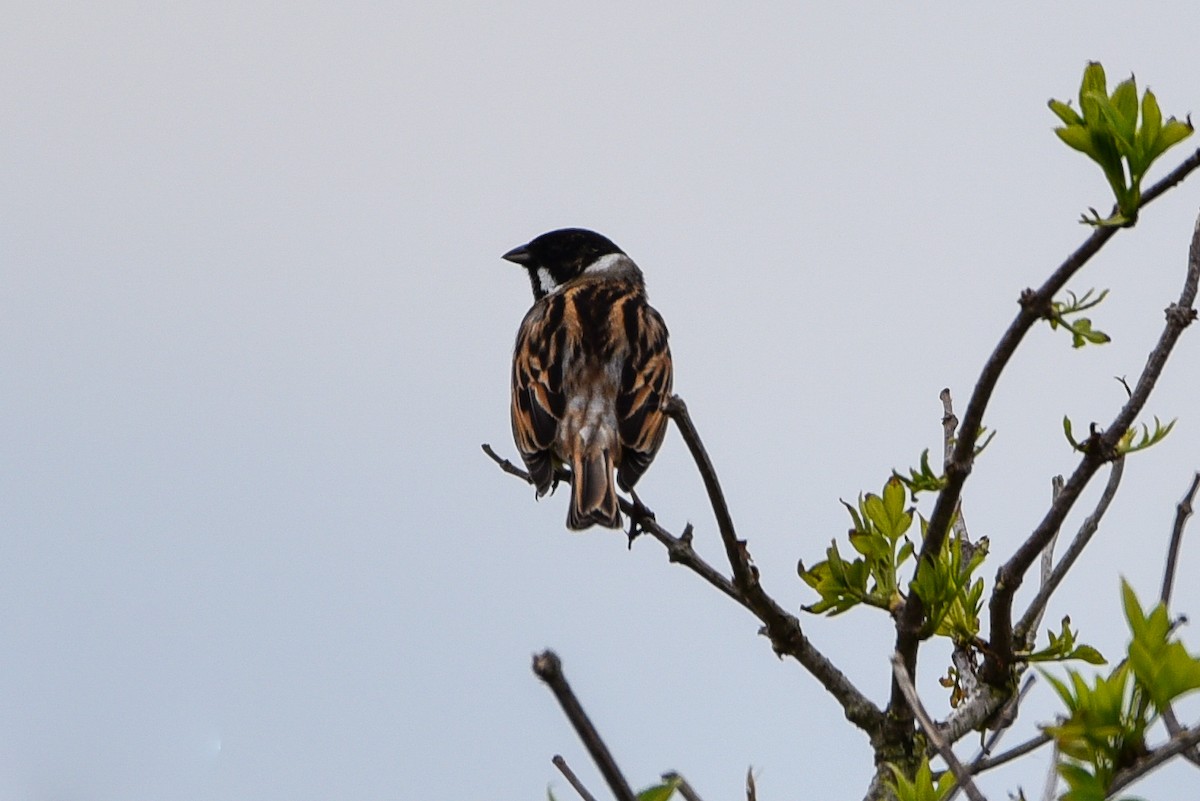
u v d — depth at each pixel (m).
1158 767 6.99
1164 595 8.99
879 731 10.24
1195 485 9.17
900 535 10.48
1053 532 9.80
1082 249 8.57
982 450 10.02
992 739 9.62
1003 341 9.05
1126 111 8.34
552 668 5.62
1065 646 10.39
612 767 5.60
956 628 10.60
